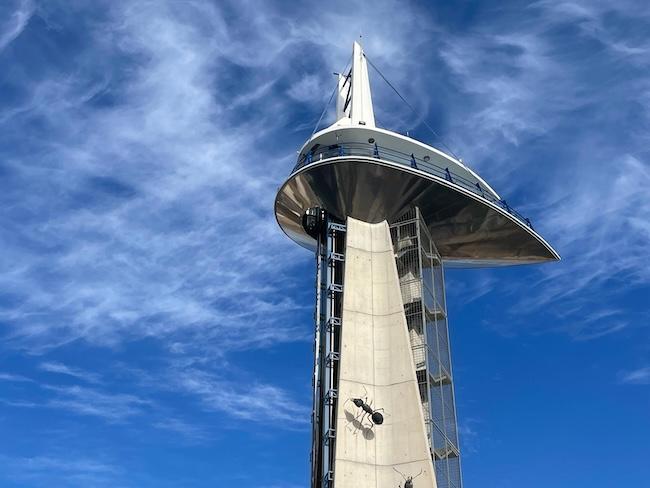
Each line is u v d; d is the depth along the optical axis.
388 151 49.44
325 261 48.31
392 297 45.75
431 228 49.97
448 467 41.38
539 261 52.34
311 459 41.97
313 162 47.66
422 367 43.91
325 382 43.66
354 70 56.19
